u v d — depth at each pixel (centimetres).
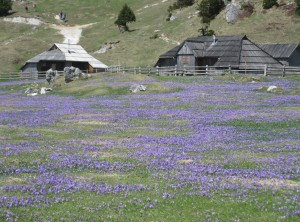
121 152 2044
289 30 10350
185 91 4931
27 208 1262
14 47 12700
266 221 1154
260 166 1764
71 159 1884
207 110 3544
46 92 5666
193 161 1856
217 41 8650
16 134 2531
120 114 3438
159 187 1480
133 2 17712
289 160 1856
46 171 1719
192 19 12706
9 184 1512
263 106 3672
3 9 15875
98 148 2134
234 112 3350
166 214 1216
